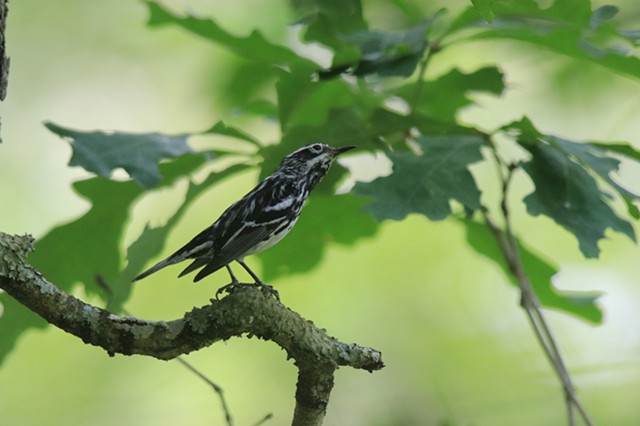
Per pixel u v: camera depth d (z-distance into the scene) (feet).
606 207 23.89
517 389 43.42
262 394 43.47
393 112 26.16
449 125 25.90
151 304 43.62
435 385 43.78
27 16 50.72
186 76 49.14
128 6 50.52
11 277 18.48
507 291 45.93
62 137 23.58
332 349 20.84
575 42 25.04
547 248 47.34
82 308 19.27
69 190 48.52
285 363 44.19
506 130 24.98
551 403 42.63
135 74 50.52
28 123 49.73
